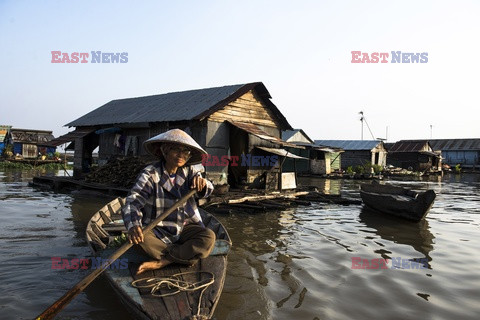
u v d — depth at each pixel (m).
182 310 3.19
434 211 11.99
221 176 13.64
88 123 17.59
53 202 11.60
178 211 3.99
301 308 4.16
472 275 5.39
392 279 5.16
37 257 5.87
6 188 15.35
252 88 14.77
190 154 4.21
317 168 29.47
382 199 10.58
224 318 3.88
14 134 35.59
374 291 4.71
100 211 7.18
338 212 11.12
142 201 3.79
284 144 13.68
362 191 11.96
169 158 3.92
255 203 11.42
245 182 13.95
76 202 11.69
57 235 7.30
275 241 7.28
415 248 6.95
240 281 4.99
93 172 14.60
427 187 22.38
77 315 3.88
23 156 34.72
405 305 4.30
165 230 3.93
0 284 4.74
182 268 3.93
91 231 5.86
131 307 3.33
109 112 18.27
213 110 13.11
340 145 35.88
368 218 10.18
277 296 4.49
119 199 8.56
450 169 44.53
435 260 6.15
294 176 16.12
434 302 4.40
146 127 14.93
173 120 13.27
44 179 16.27
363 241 7.45
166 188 3.94
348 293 4.63
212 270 3.89
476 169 46.59
